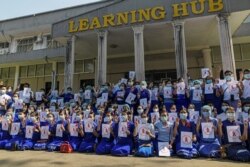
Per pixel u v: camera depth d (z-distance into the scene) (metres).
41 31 23.88
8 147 10.16
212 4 12.75
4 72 25.08
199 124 8.55
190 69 18.58
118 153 8.42
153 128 8.77
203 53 17.59
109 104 11.81
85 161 7.37
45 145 10.13
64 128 10.30
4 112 13.05
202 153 8.03
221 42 12.43
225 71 11.26
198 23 13.66
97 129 9.70
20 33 24.62
